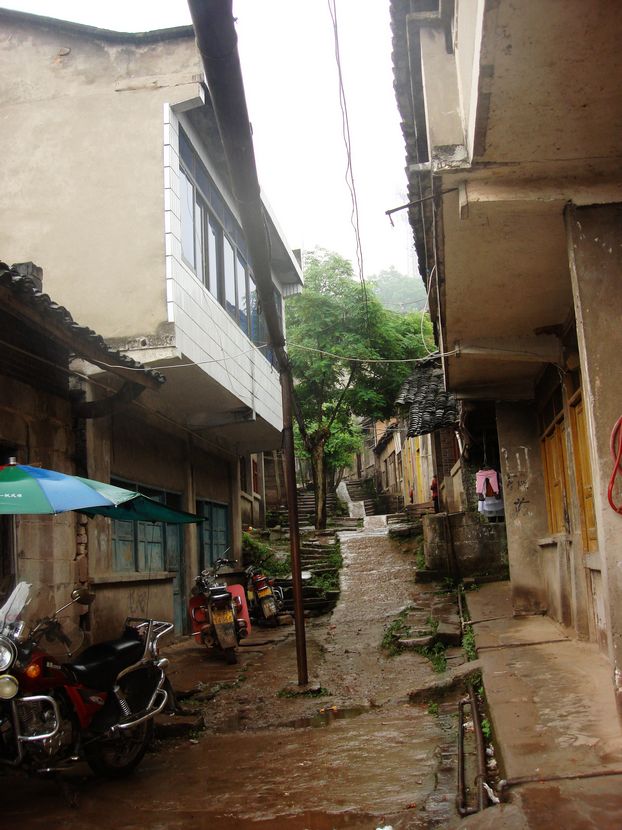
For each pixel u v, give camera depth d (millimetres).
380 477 35406
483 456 12883
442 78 4805
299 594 7715
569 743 4062
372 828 3768
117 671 4969
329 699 6957
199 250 9867
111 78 9203
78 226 8930
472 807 3701
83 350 6676
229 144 4848
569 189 4621
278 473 26812
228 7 3650
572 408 7188
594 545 6762
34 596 6879
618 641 4199
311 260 19078
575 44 3598
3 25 9500
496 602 10883
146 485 10102
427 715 6094
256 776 4816
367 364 18828
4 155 9242
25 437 6938
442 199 4891
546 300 6602
